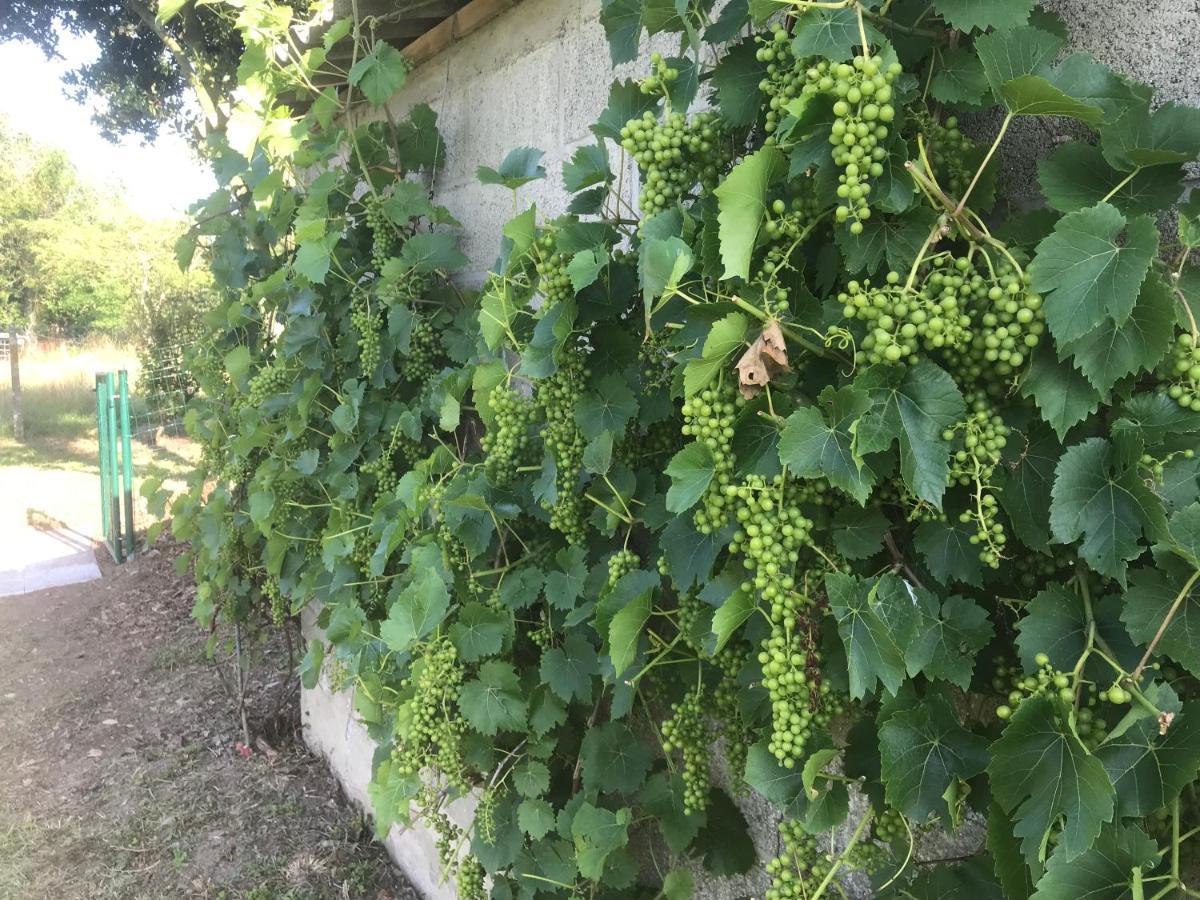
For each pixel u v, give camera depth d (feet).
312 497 10.97
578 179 6.10
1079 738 3.12
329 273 10.12
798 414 3.74
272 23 9.64
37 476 37.35
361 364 9.78
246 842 11.30
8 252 80.43
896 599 3.83
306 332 10.31
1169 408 3.40
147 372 30.60
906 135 4.16
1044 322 3.37
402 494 7.49
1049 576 3.98
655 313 5.26
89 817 11.95
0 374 65.98
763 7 3.79
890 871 4.63
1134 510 3.29
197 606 13.21
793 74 3.94
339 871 10.73
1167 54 3.99
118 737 14.35
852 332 3.95
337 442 9.82
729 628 4.20
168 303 33.96
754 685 4.80
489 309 6.21
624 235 6.28
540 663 7.07
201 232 11.85
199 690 16.06
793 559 3.88
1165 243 3.97
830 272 4.33
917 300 3.52
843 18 3.59
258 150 10.90
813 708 4.03
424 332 9.15
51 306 84.23
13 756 13.78
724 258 3.81
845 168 3.61
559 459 6.14
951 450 3.66
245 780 12.85
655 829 7.22
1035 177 4.45
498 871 7.41
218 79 28.71
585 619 6.49
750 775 4.36
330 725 12.89
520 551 7.59
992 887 4.10
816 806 4.14
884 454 3.83
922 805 3.84
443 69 10.58
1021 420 3.74
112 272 82.53
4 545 26.14
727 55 4.63
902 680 3.76
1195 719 3.08
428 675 6.56
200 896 10.29
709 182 4.87
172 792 12.55
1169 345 3.14
